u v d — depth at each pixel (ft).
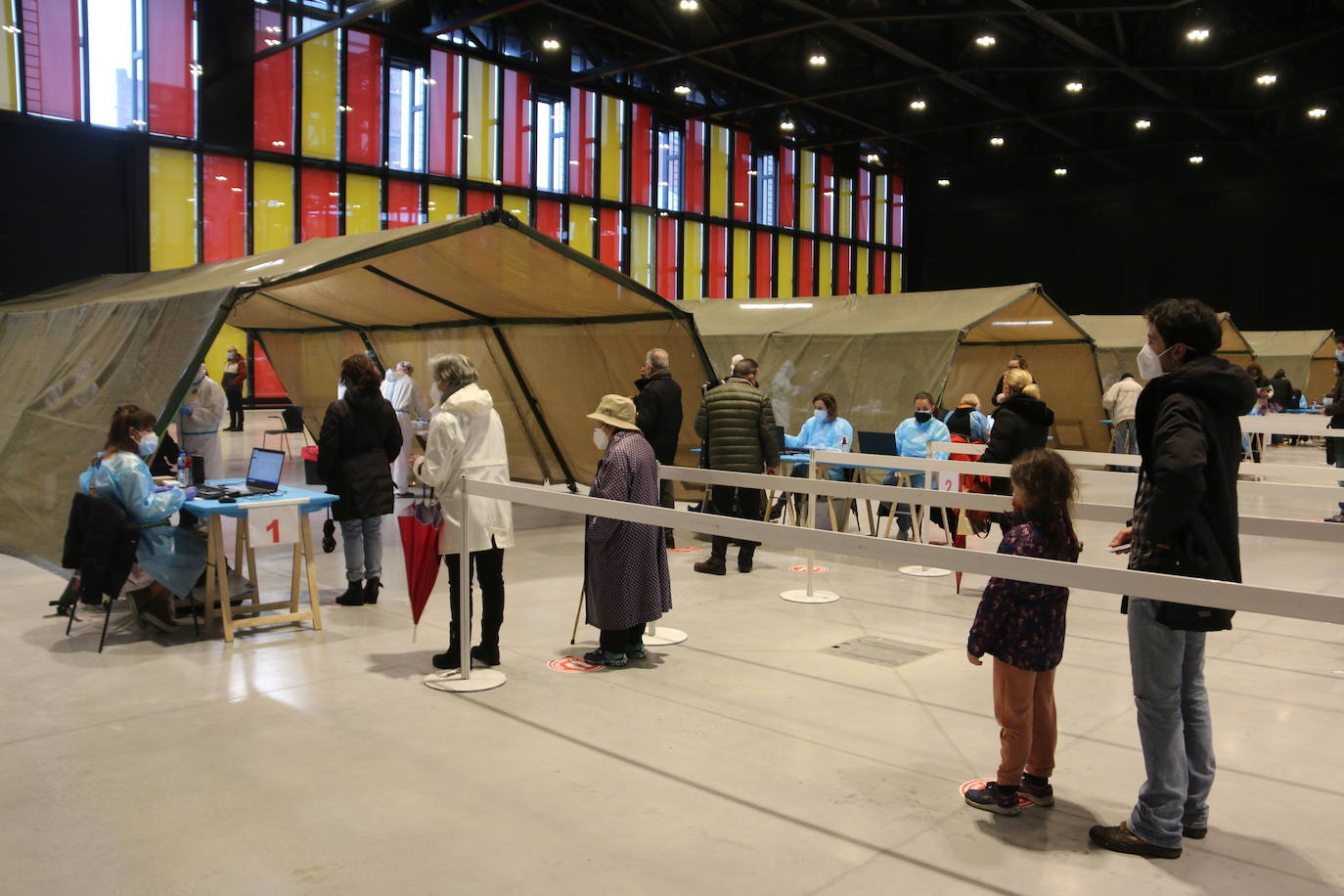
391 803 11.95
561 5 69.87
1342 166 99.66
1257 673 17.46
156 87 64.54
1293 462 56.85
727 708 15.46
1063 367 48.19
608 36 80.48
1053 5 61.52
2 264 59.47
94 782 12.51
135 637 19.26
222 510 18.65
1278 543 32.04
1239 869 10.42
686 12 70.90
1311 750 13.80
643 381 26.71
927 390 36.55
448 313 33.86
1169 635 10.42
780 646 19.07
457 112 79.05
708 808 11.87
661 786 12.49
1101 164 113.39
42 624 20.18
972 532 24.45
